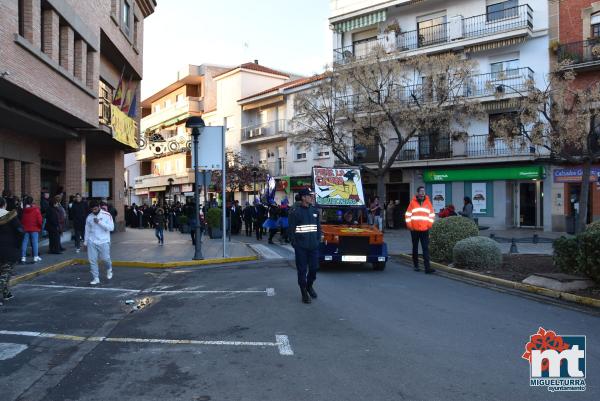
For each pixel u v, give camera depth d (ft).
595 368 17.03
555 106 54.34
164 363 17.61
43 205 49.06
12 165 58.70
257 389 15.10
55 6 48.93
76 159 65.62
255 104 137.49
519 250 52.08
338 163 104.27
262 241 73.05
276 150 134.21
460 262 39.65
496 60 94.07
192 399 14.38
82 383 15.69
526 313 25.11
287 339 20.45
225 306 26.99
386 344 19.75
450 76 82.74
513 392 14.88
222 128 49.57
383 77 83.25
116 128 71.31
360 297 29.37
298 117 91.71
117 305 27.48
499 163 91.76
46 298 29.40
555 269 35.86
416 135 92.79
